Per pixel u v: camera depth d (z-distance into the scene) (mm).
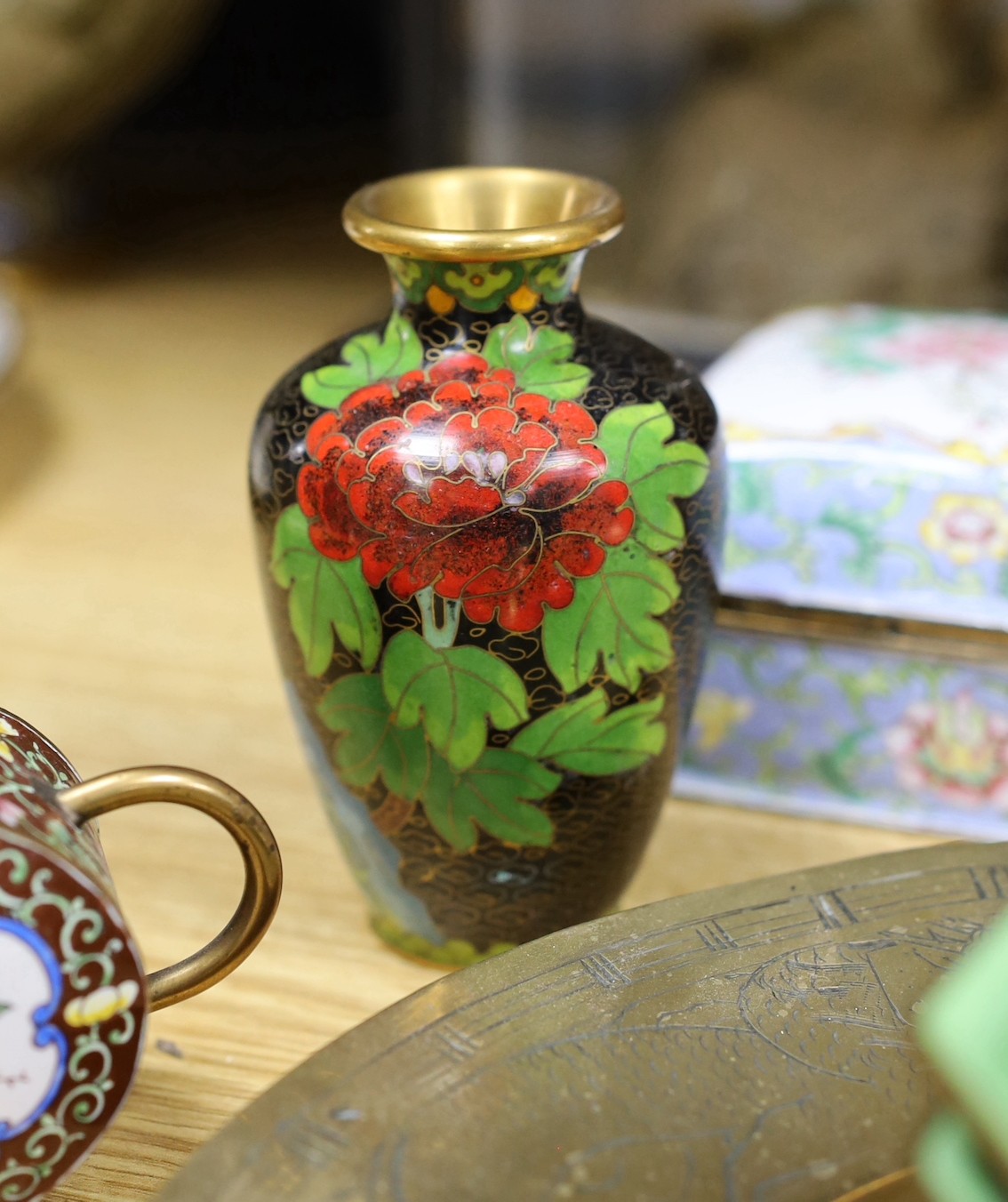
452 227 426
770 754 484
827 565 463
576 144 733
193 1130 395
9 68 773
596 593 393
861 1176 335
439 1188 332
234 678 545
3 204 912
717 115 718
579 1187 333
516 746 403
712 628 423
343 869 472
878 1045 358
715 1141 340
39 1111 339
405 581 391
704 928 381
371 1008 429
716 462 408
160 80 883
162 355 799
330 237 949
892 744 474
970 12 672
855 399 480
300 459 399
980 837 472
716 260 718
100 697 535
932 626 458
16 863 333
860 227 701
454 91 734
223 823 356
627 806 419
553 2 705
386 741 407
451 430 391
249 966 441
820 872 395
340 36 1017
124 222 976
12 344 696
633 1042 357
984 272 691
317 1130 340
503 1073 350
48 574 602
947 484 454
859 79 698
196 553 615
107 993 340
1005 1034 293
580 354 404
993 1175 314
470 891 423
